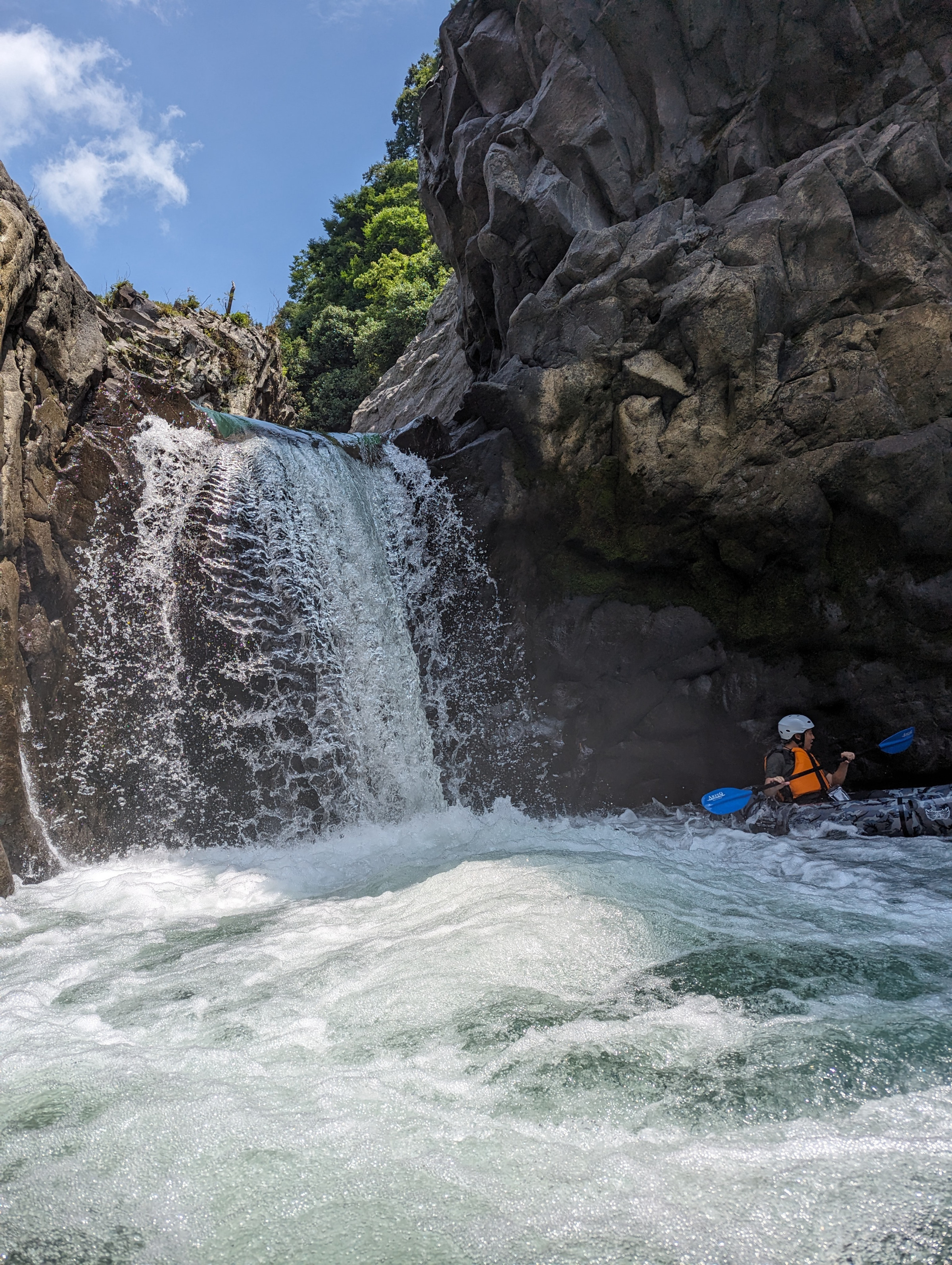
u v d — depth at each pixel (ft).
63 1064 8.74
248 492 21.03
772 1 22.50
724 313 21.44
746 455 21.84
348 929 13.05
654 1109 7.39
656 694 23.89
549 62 25.08
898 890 13.70
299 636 21.47
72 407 18.98
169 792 19.72
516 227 25.58
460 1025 9.19
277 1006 10.00
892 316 21.22
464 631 24.07
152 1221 6.32
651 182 24.32
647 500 22.47
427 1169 6.77
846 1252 5.57
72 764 18.20
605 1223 6.05
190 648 20.17
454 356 43.01
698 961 10.61
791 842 17.98
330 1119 7.53
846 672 22.40
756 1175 6.44
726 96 23.80
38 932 13.69
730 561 22.54
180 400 20.88
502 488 23.32
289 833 20.81
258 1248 6.00
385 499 24.63
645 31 23.56
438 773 23.77
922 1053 7.96
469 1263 5.74
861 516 21.58
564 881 13.84
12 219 16.57
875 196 21.42
